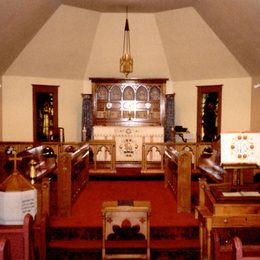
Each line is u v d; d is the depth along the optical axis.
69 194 6.41
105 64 12.65
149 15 11.15
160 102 12.92
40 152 8.74
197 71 12.49
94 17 11.04
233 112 12.17
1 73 11.86
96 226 5.91
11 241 4.14
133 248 5.54
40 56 11.72
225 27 9.38
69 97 13.02
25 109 12.49
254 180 6.46
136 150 11.87
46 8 9.27
